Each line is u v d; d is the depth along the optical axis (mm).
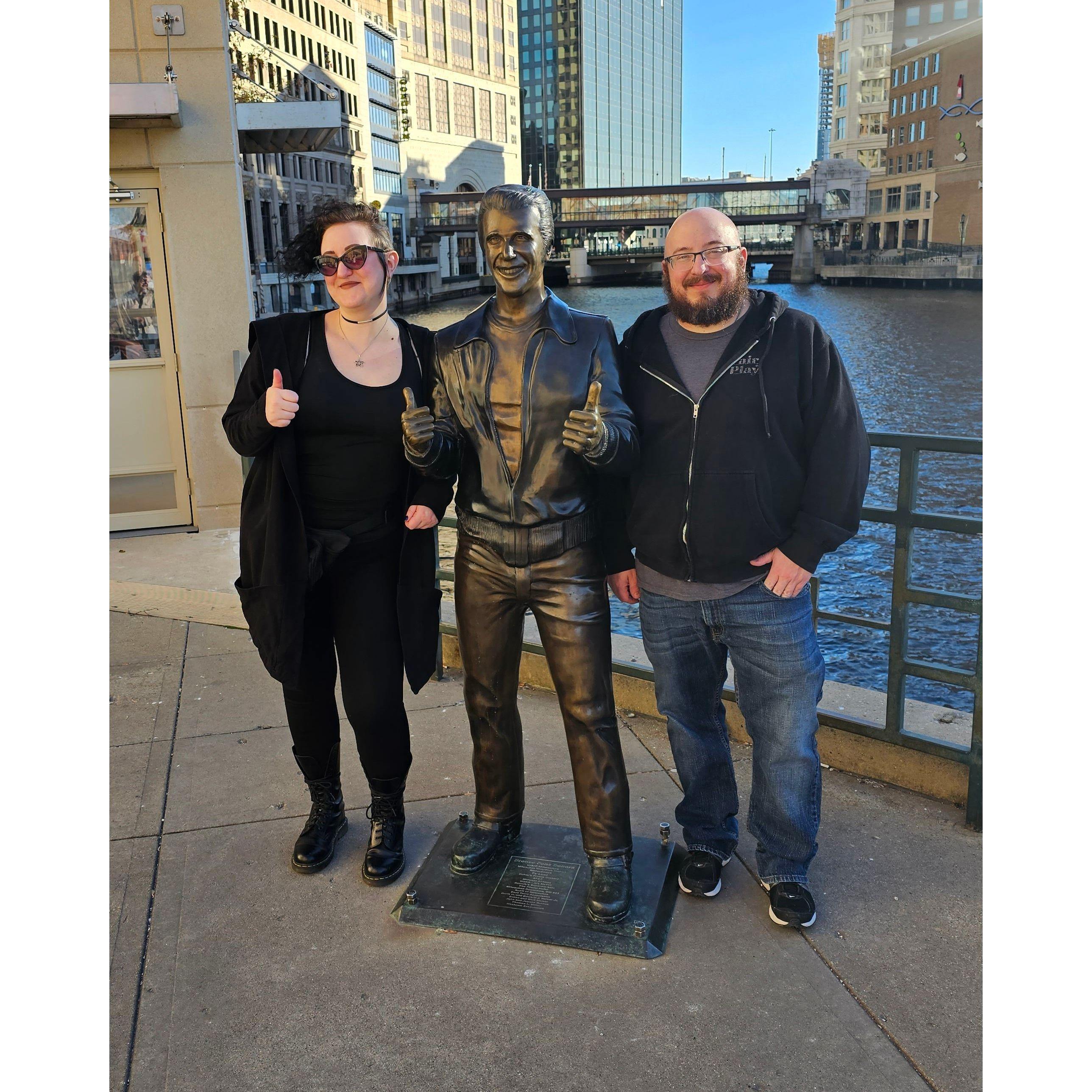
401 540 2471
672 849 2625
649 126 166000
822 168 95250
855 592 11492
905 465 2721
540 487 2230
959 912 2381
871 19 94812
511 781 2592
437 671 3973
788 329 2150
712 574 2236
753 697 2330
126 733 3492
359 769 3223
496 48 116688
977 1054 1914
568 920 2342
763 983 2139
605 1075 1883
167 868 2646
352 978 2182
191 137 5859
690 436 2193
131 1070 1926
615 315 48219
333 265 2225
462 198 92125
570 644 2303
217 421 6238
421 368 2396
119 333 6094
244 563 2424
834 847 2672
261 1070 1919
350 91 71125
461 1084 1870
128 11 5680
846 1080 1859
